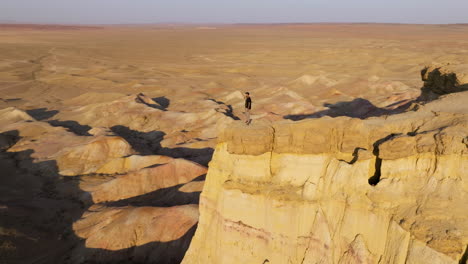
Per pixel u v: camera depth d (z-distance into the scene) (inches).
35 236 1256.8
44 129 2397.9
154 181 1663.4
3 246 1131.3
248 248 639.1
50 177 1838.1
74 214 1462.8
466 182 497.4
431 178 517.0
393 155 542.0
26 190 1699.1
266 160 645.9
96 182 1738.4
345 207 565.0
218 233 673.0
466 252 441.1
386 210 523.8
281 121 666.8
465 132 513.7
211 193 703.1
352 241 549.6
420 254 462.9
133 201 1567.4
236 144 658.2
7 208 1378.0
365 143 591.8
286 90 3400.6
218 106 3009.4
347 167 577.9
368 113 2586.1
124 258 1186.6
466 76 820.0
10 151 2102.6
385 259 508.7
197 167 1740.9
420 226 478.6
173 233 1205.1
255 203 633.6
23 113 2691.9
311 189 604.7
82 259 1185.4
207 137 2354.8
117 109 2869.1
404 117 607.8
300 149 624.1
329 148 610.2
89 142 2059.5
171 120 2640.3
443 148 509.7
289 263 604.4
